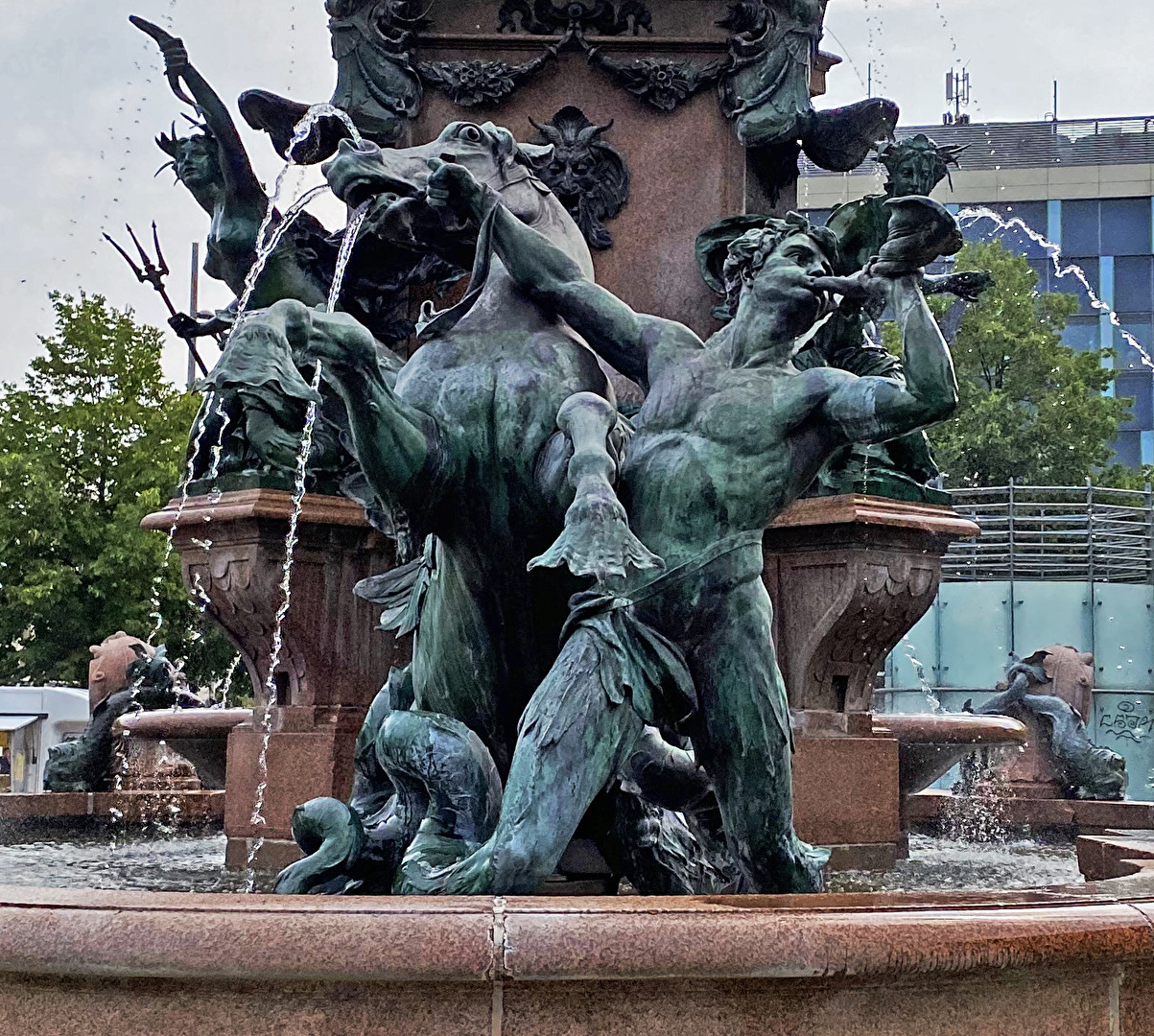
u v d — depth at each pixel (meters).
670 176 7.68
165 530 7.44
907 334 4.12
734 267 4.53
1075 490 24.02
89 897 2.94
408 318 7.55
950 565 24.34
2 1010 2.84
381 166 5.00
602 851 4.59
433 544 4.88
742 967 2.73
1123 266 38.50
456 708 4.80
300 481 6.00
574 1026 2.74
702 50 7.73
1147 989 3.19
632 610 4.16
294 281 7.91
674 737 4.74
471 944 2.70
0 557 25.11
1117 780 9.73
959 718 8.27
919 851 8.15
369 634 7.40
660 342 4.59
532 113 7.67
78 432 25.69
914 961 2.81
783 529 7.31
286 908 2.79
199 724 8.65
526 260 4.75
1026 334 31.02
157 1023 2.76
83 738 9.98
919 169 5.34
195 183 8.00
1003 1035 2.97
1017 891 3.35
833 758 7.22
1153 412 38.72
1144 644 23.00
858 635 7.29
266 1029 2.73
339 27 7.71
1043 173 38.62
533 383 4.57
